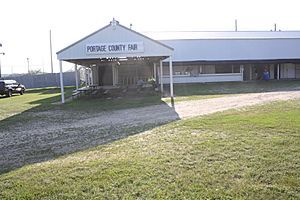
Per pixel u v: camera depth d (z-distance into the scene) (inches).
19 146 290.8
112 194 165.2
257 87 911.0
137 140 282.8
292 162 201.0
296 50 1337.4
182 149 241.1
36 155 253.4
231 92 770.2
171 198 156.9
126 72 1195.3
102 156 236.4
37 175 199.5
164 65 1251.2
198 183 173.5
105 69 1195.9
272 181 172.2
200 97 667.4
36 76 1665.8
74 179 189.2
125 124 377.7
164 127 337.4
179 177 183.2
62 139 311.9
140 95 799.1
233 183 171.6
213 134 287.3
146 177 185.8
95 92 895.7
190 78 1273.4
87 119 442.9
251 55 1310.3
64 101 746.8
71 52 719.7
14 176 200.1
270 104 490.0
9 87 1081.4
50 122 433.1
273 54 1323.8
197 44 1279.5
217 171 189.9
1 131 377.1
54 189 175.6
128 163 213.3
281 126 306.8
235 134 282.0
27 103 751.7
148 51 711.1
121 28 711.7
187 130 313.0
